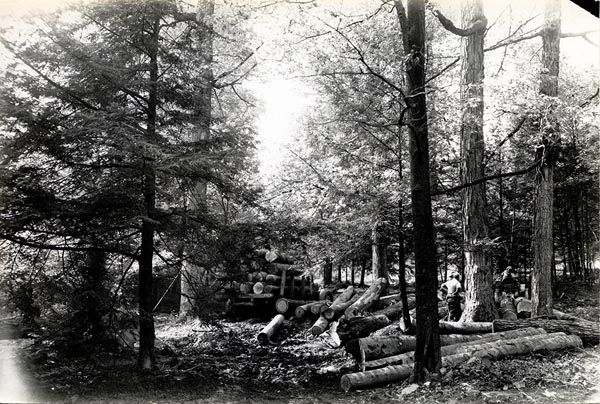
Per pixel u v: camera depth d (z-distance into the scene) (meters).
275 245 9.21
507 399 6.48
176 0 8.65
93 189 7.55
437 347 7.62
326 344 12.32
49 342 7.98
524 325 10.55
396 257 17.56
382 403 6.81
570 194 18.92
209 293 8.98
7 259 7.45
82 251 7.87
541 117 10.24
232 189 8.52
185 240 8.52
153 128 8.14
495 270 18.66
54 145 6.98
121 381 7.12
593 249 21.41
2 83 6.91
